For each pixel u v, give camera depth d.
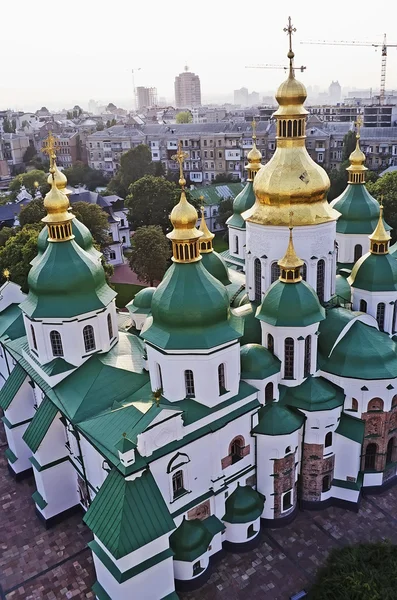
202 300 37.78
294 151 44.25
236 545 42.75
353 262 62.03
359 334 45.47
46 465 45.19
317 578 38.06
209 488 40.69
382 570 36.03
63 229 44.94
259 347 42.97
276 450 42.38
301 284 42.50
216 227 135.12
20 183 160.25
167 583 37.38
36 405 51.34
